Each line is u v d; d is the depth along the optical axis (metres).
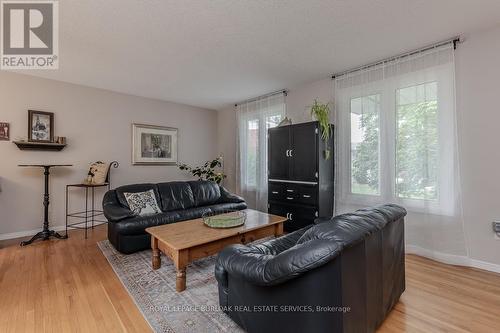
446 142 2.55
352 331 1.21
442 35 2.45
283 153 3.73
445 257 2.56
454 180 2.50
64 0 1.87
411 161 2.79
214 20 2.14
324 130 3.34
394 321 1.63
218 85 3.96
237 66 3.18
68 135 3.81
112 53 2.78
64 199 3.79
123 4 1.92
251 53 2.80
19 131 3.41
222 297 1.70
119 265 2.51
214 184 4.30
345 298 1.15
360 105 3.23
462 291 2.00
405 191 2.83
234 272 1.38
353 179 3.31
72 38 2.44
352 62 3.08
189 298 1.92
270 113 4.41
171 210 3.58
